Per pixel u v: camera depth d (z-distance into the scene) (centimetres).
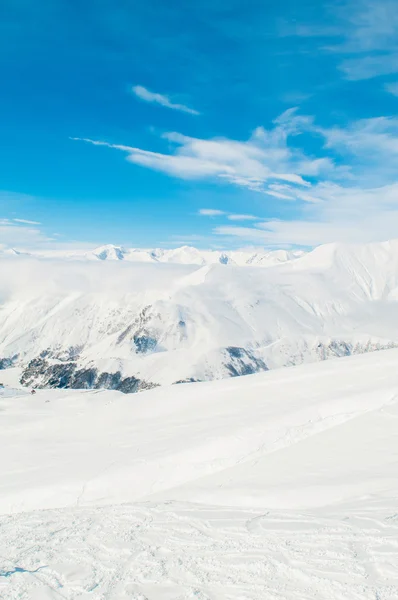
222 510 1394
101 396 5106
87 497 2317
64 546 1128
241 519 1262
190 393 3872
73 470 2627
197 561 970
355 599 748
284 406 2855
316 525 1130
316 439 2269
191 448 2514
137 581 891
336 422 2464
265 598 780
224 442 2488
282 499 1596
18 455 3189
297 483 1700
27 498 2397
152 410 3738
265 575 870
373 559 883
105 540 1159
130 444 2936
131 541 1138
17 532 1300
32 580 919
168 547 1076
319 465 1873
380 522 1084
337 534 1042
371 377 3020
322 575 842
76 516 1453
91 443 3184
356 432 2200
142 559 1005
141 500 2027
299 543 1012
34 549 1118
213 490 1881
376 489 1455
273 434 2459
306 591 793
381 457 1789
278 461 2094
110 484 2377
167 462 2450
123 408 3931
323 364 3788
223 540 1093
